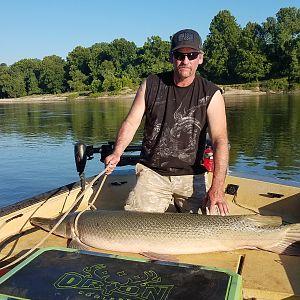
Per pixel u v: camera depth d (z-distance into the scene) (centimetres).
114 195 504
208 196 382
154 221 362
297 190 457
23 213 414
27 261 255
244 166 1494
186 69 384
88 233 373
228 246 349
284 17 7381
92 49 8994
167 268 245
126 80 7825
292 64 6425
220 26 7281
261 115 3111
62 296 220
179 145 405
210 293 220
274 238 346
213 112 397
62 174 1464
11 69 9200
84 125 2973
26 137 2456
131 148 489
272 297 288
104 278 236
